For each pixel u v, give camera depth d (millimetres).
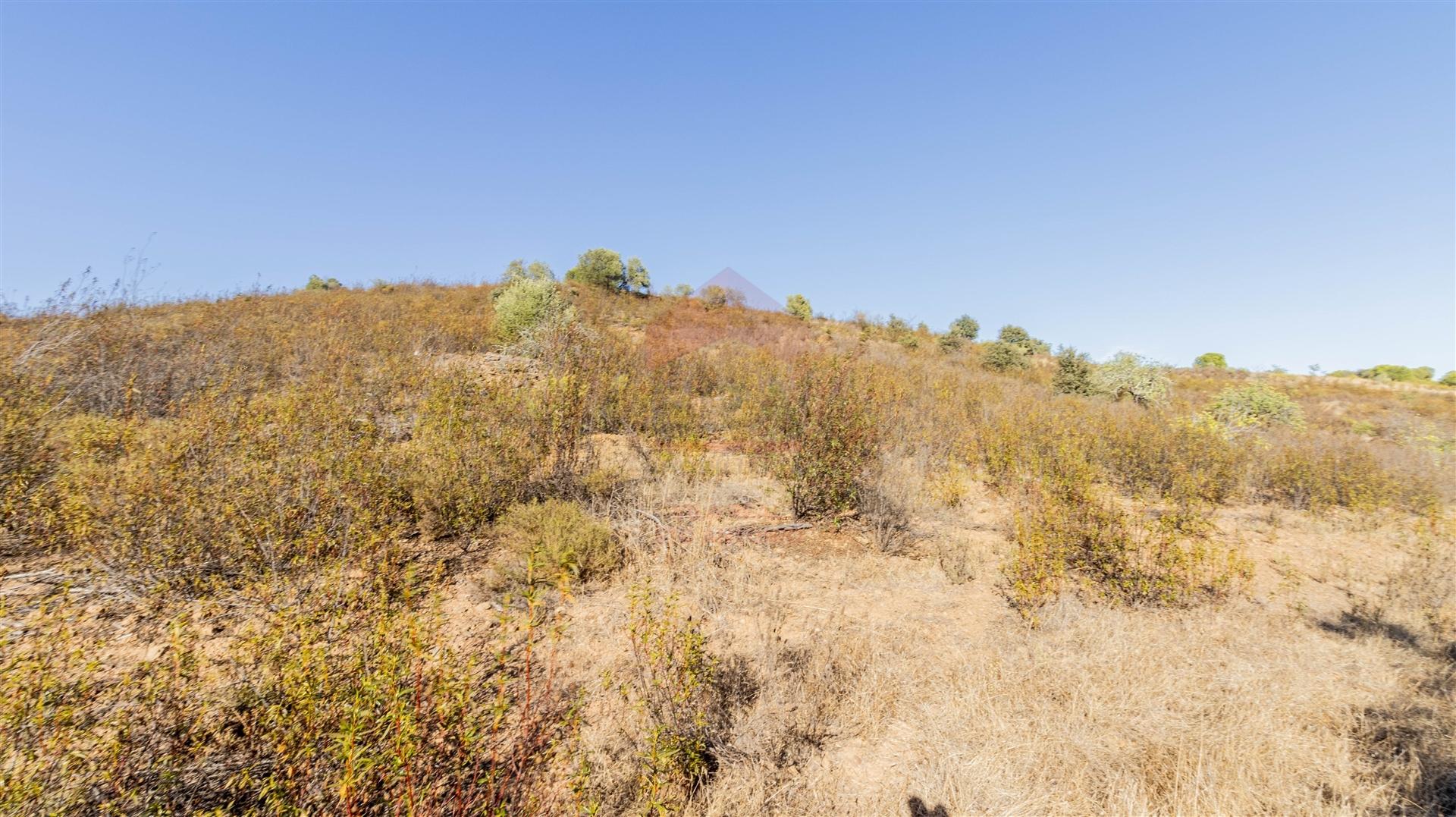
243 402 5254
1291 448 8797
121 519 3660
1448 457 10070
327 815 2092
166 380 7328
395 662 2318
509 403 6355
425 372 7820
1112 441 8609
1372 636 3943
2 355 6574
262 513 3936
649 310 22000
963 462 8789
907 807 2416
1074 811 2391
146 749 2209
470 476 5141
